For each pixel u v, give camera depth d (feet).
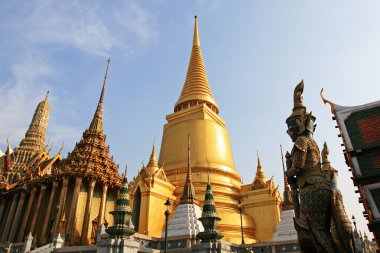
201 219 67.26
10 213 176.24
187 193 106.83
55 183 158.40
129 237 63.05
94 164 165.99
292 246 89.04
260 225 130.00
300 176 32.91
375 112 39.65
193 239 87.20
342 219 29.84
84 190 157.79
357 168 37.50
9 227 172.35
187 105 181.37
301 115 35.76
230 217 124.47
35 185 171.22
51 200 153.79
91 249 86.48
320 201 30.73
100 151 176.24
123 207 63.57
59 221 143.23
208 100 181.47
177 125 163.22
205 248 61.98
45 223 147.54
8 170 231.71
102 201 158.81
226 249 64.49
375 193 35.55
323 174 32.35
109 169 172.35
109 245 59.16
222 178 144.46
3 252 118.32
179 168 144.15
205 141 154.10
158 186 127.54
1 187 189.16
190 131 157.58
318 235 29.91
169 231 94.43
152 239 90.07
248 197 139.54
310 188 31.48
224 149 159.02
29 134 289.74
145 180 126.31
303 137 33.99
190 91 185.98
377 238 34.12
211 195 70.54
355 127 39.93
